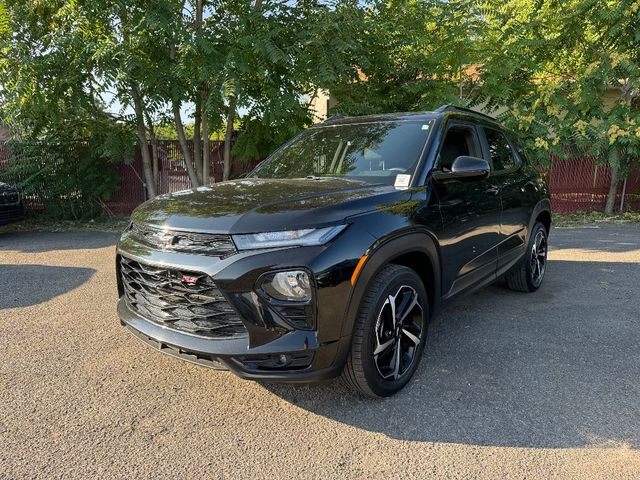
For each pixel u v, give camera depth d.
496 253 4.13
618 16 10.12
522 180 4.69
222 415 2.71
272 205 2.60
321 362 2.43
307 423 2.63
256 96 9.41
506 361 3.39
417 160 3.32
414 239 2.91
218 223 2.48
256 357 2.39
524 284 4.98
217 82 8.51
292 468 2.24
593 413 2.70
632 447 2.38
